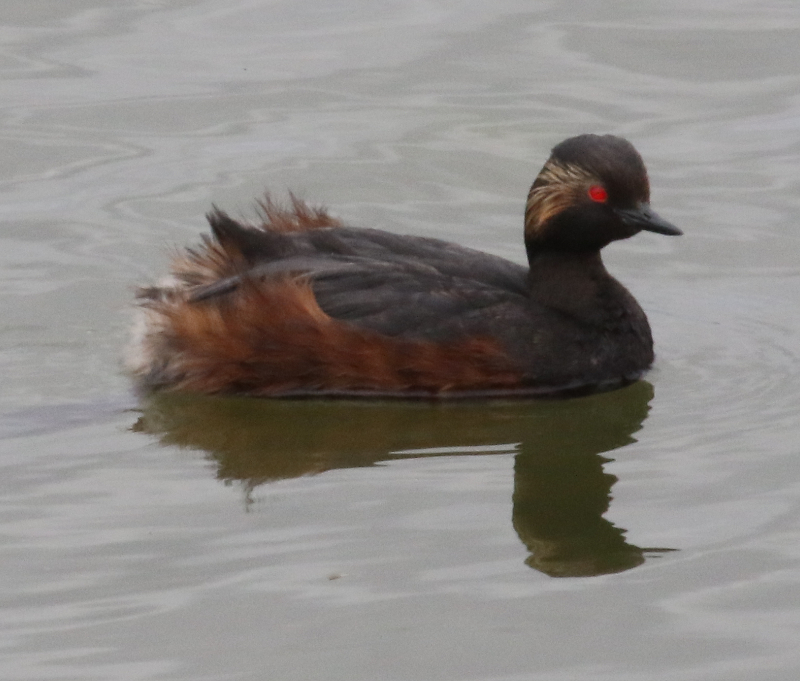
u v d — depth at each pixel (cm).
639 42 2188
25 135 1973
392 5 2294
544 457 1327
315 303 1413
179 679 1002
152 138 1977
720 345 1573
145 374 1477
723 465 1303
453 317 1420
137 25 2245
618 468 1307
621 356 1482
